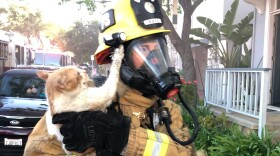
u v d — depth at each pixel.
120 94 1.66
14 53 18.53
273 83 7.77
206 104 7.82
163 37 1.72
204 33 11.64
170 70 1.61
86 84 1.53
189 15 9.97
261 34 8.70
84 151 1.48
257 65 8.83
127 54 1.63
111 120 1.46
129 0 1.69
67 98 1.48
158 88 1.58
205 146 5.29
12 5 36.50
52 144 1.62
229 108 6.45
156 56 1.62
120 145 1.46
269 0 7.74
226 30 10.94
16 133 5.86
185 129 1.80
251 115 5.50
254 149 4.47
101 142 1.46
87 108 1.48
